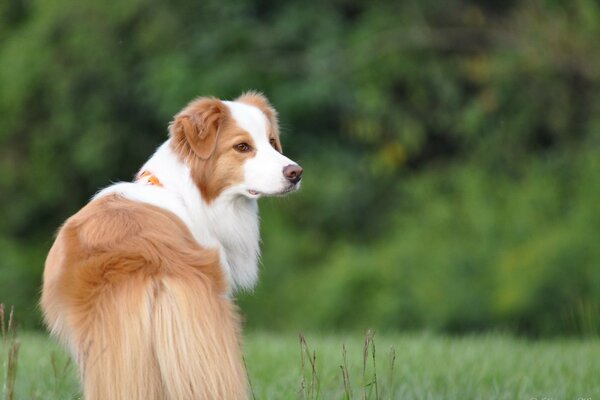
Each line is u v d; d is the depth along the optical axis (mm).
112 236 5066
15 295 17500
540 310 15156
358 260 17297
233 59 18422
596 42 18047
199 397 4879
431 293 16031
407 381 7176
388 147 18328
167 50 18594
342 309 16922
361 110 18328
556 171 17609
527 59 18062
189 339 4875
